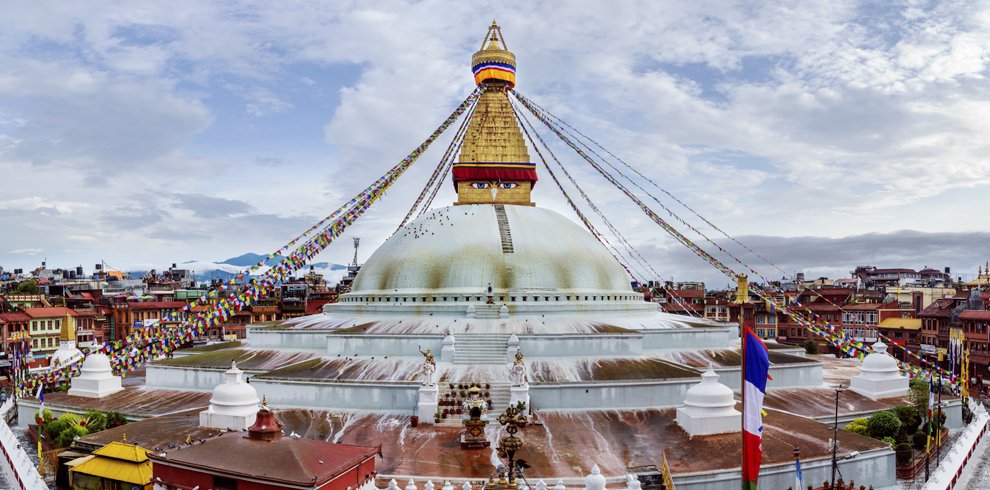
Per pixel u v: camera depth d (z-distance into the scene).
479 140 65.12
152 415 43.16
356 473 26.62
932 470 39.12
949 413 48.50
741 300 25.03
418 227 60.97
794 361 51.03
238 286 62.56
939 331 90.81
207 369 48.50
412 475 31.44
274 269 49.75
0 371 81.69
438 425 39.81
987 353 80.81
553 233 59.38
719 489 31.58
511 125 65.75
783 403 45.09
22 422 49.09
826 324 53.53
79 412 45.84
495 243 56.53
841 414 42.81
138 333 51.16
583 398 42.66
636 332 50.09
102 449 31.42
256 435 26.84
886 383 48.34
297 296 127.56
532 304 53.69
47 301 106.62
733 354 51.84
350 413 42.25
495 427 39.28
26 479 32.78
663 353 51.62
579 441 36.44
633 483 27.33
